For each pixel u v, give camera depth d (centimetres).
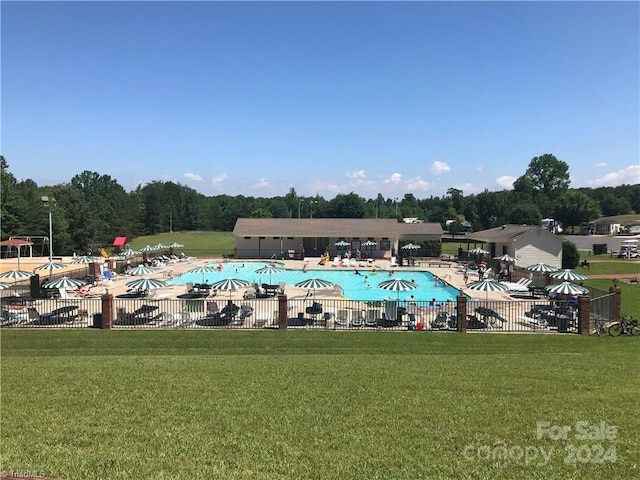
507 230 5050
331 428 833
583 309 2139
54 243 7394
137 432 810
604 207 15225
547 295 3088
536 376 1245
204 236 10956
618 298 2345
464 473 660
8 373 1274
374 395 1044
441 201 13900
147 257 5366
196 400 999
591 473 661
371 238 6084
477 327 2256
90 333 2083
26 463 675
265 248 6112
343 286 3781
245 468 670
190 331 2136
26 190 8712
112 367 1365
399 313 2269
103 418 883
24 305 2500
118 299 2506
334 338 2022
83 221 8181
